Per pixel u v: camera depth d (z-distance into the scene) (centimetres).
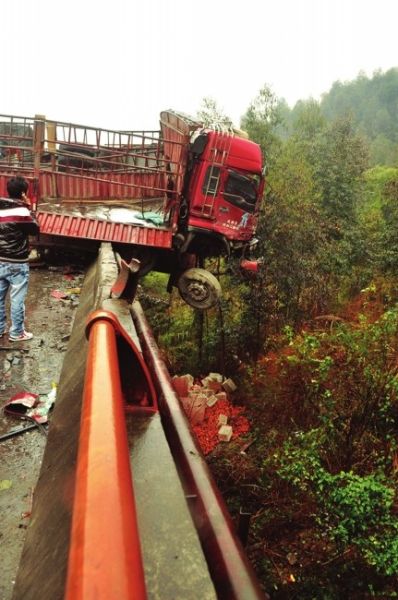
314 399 858
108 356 176
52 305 678
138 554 78
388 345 752
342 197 2069
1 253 515
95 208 1066
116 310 434
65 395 365
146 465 222
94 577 69
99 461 102
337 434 733
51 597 168
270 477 845
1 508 298
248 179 970
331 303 1628
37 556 209
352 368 753
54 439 311
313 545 690
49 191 1075
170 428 263
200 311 1496
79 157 899
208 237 1022
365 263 1852
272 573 682
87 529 80
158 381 315
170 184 1009
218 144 934
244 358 1492
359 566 605
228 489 916
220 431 1166
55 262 902
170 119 1152
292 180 1736
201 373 1530
